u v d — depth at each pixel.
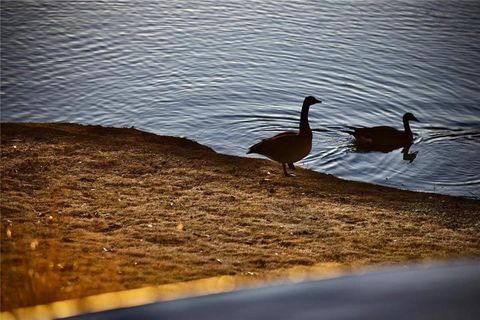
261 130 22.81
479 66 28.59
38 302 7.32
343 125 23.42
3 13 34.25
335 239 11.66
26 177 14.66
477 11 35.22
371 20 33.88
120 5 35.88
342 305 1.94
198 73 27.58
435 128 23.09
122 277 8.99
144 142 18.25
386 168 19.62
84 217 12.26
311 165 19.56
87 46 30.38
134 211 12.80
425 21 33.75
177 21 33.66
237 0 36.97
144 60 28.89
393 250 11.23
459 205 14.98
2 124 19.03
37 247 10.09
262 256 10.46
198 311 1.95
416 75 27.64
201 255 10.38
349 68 28.25
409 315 1.86
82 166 15.74
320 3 36.41
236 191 14.73
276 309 1.94
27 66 28.09
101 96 25.55
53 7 35.31
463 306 1.89
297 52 29.89
